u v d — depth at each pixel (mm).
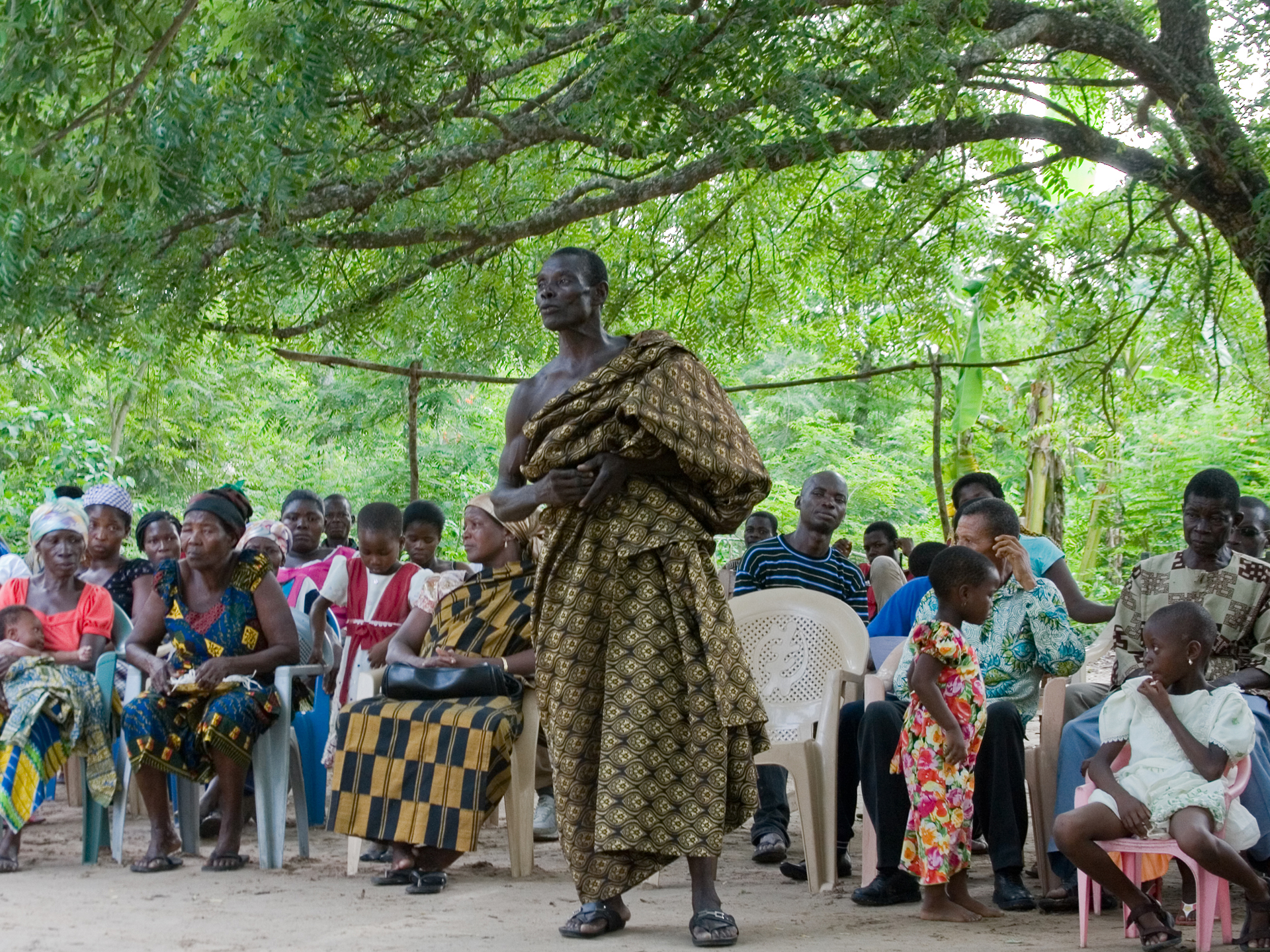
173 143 5523
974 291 11977
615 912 4301
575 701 4195
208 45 5633
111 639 6266
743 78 5797
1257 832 4152
